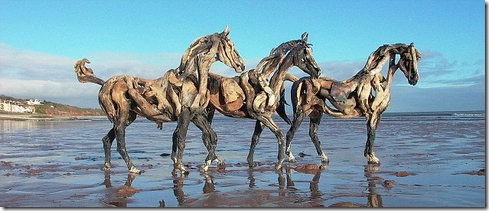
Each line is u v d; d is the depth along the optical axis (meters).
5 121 71.19
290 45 12.95
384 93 13.70
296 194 9.14
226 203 8.44
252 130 40.12
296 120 13.98
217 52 12.44
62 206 8.27
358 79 13.66
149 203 8.53
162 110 12.17
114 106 12.15
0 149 20.42
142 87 12.16
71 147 21.61
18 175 11.92
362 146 20.42
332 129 39.06
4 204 8.45
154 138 29.34
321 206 8.09
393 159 14.73
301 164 13.78
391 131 33.78
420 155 15.80
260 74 12.74
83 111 162.00
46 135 32.78
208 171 12.45
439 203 8.24
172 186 10.20
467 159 14.55
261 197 8.89
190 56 12.34
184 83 12.30
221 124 60.84
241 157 16.34
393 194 9.04
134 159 16.00
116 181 10.91
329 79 13.77
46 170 12.84
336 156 16.05
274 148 20.16
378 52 13.73
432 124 46.38
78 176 11.74
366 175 11.46
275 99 12.82
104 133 35.81
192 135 31.30
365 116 13.98
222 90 12.52
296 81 13.93
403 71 13.70
